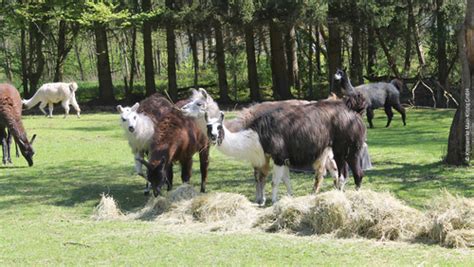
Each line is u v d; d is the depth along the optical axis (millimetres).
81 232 7777
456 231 6699
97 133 20578
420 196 9484
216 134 8586
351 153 9211
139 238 7383
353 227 7156
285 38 36188
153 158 9062
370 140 17297
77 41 43281
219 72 34188
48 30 35469
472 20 11641
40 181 11805
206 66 43469
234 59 37344
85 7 30672
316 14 27500
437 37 30562
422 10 32219
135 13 32781
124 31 38500
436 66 32906
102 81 34969
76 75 53625
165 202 8648
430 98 31250
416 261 6188
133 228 7930
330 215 7262
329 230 7262
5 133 14133
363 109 9367
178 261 6402
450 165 12227
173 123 9406
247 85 39031
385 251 6547
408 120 23500
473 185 10258
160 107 10633
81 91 40156
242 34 34594
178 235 7477
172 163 9781
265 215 7789
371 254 6461
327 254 6504
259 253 6609
